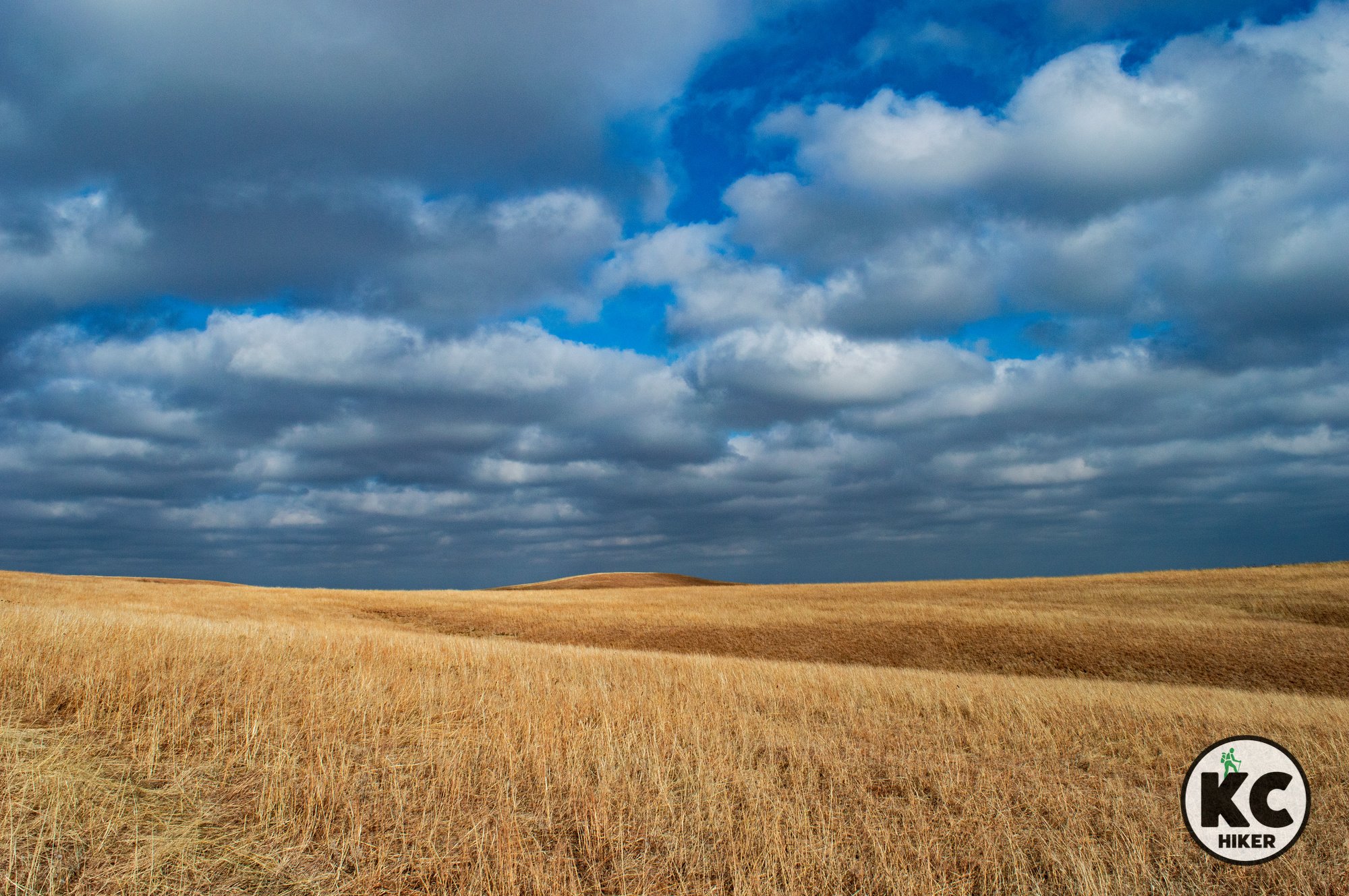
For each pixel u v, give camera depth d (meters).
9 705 8.04
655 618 40.34
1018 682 18.11
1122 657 28.36
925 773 9.02
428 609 45.00
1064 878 6.14
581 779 7.80
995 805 7.75
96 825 5.77
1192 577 53.47
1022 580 58.59
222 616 32.97
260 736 8.07
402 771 7.91
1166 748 10.43
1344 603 37.28
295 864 5.71
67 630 11.99
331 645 14.73
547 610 44.56
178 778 6.89
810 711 12.41
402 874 5.69
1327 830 7.41
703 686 13.84
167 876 5.27
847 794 8.09
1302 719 12.64
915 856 6.45
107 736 7.71
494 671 14.15
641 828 6.80
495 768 8.15
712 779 8.05
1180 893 6.00
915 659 30.08
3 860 5.12
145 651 11.10
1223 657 27.59
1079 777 9.05
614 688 13.43
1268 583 46.38
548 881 5.60
